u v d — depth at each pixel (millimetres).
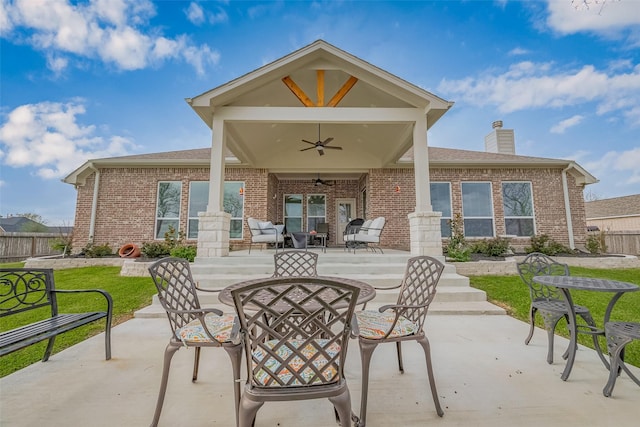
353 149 9727
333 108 5691
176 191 9695
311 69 5723
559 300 2973
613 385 2057
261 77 5516
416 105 5770
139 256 8180
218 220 5531
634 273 6941
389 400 2037
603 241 8875
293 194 11953
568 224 9602
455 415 1870
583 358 2686
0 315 2299
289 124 7977
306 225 11797
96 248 8516
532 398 2051
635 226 14828
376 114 5711
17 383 2264
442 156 10344
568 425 1767
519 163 9586
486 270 6781
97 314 2705
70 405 1982
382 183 9734
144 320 3852
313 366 1469
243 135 7574
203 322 1908
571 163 9586
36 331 2244
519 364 2570
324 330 1487
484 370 2461
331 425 1791
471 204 9805
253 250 8539
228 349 1876
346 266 5238
